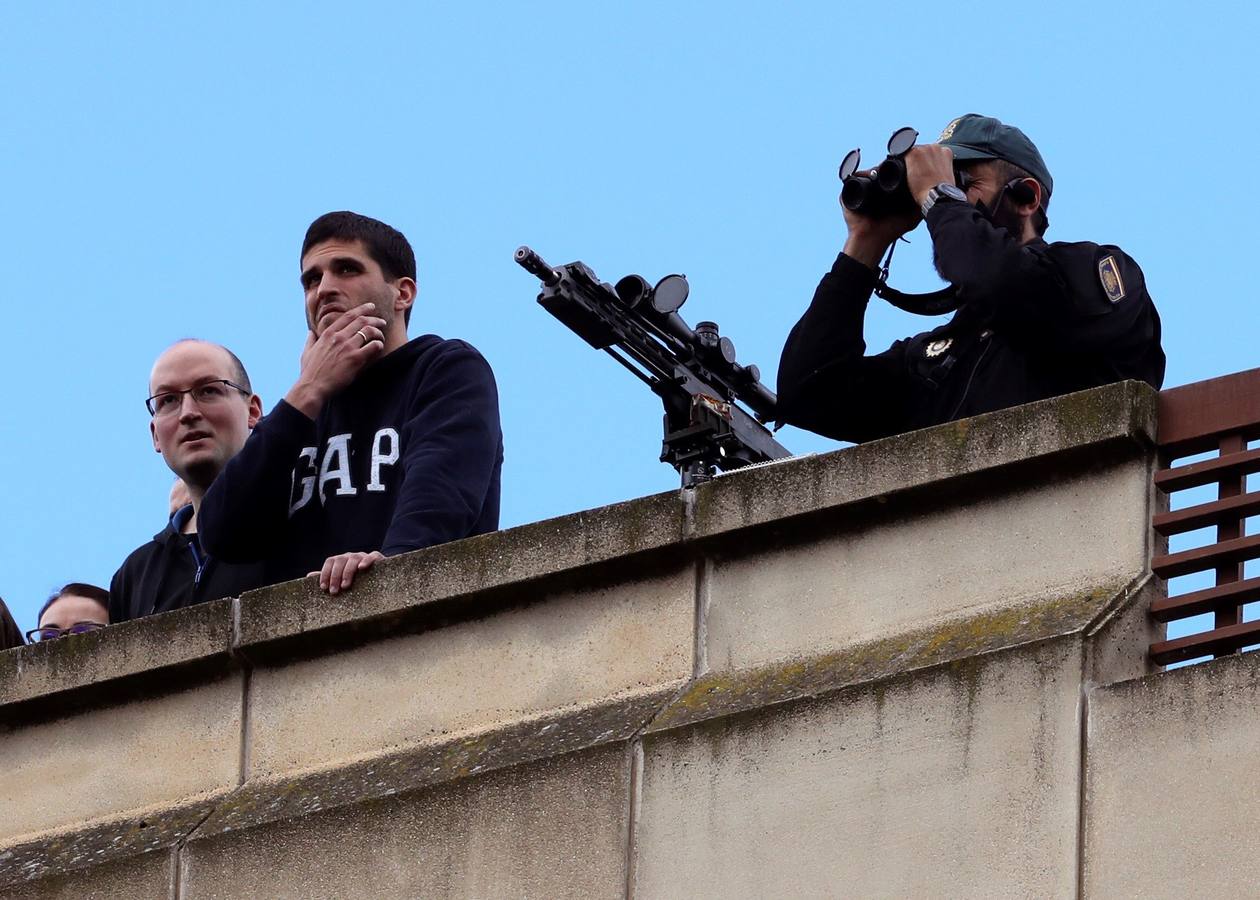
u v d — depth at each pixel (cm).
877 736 1723
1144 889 1608
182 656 2038
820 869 1711
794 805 1736
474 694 1933
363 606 1973
